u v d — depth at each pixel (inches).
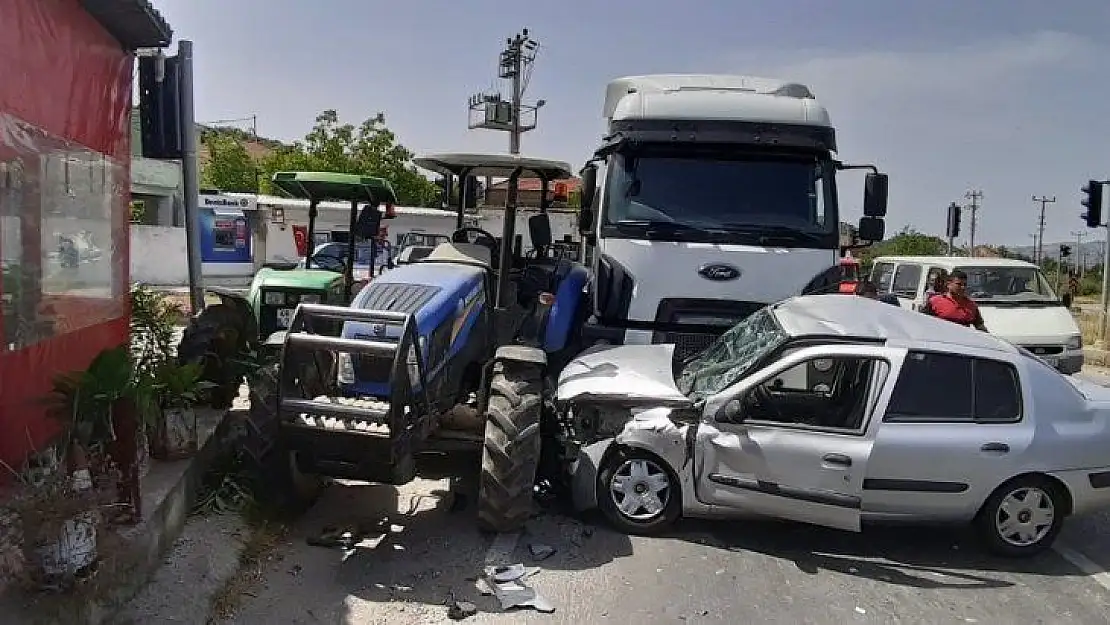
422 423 227.8
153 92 292.5
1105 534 269.3
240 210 1226.6
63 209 233.0
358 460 216.4
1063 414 242.4
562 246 381.7
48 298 221.9
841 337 245.3
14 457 201.9
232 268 1210.6
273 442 228.2
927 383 239.3
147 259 1122.7
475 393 277.3
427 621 190.2
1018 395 241.3
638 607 203.5
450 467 301.7
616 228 335.3
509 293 301.4
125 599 176.7
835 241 332.8
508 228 294.8
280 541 230.5
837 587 221.6
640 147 339.6
